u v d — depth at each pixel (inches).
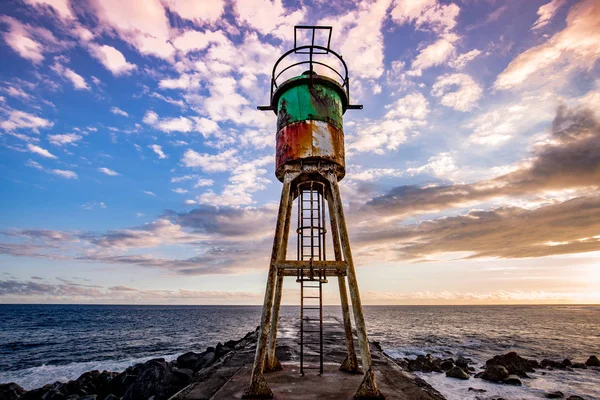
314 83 283.0
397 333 1473.9
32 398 470.6
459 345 1111.6
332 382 235.6
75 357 935.0
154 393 383.6
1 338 1363.2
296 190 293.4
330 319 992.9
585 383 582.2
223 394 212.7
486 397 490.3
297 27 274.5
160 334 1556.3
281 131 281.7
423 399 218.8
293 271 251.6
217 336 1472.7
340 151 277.0
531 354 946.1
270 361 275.6
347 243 242.8
